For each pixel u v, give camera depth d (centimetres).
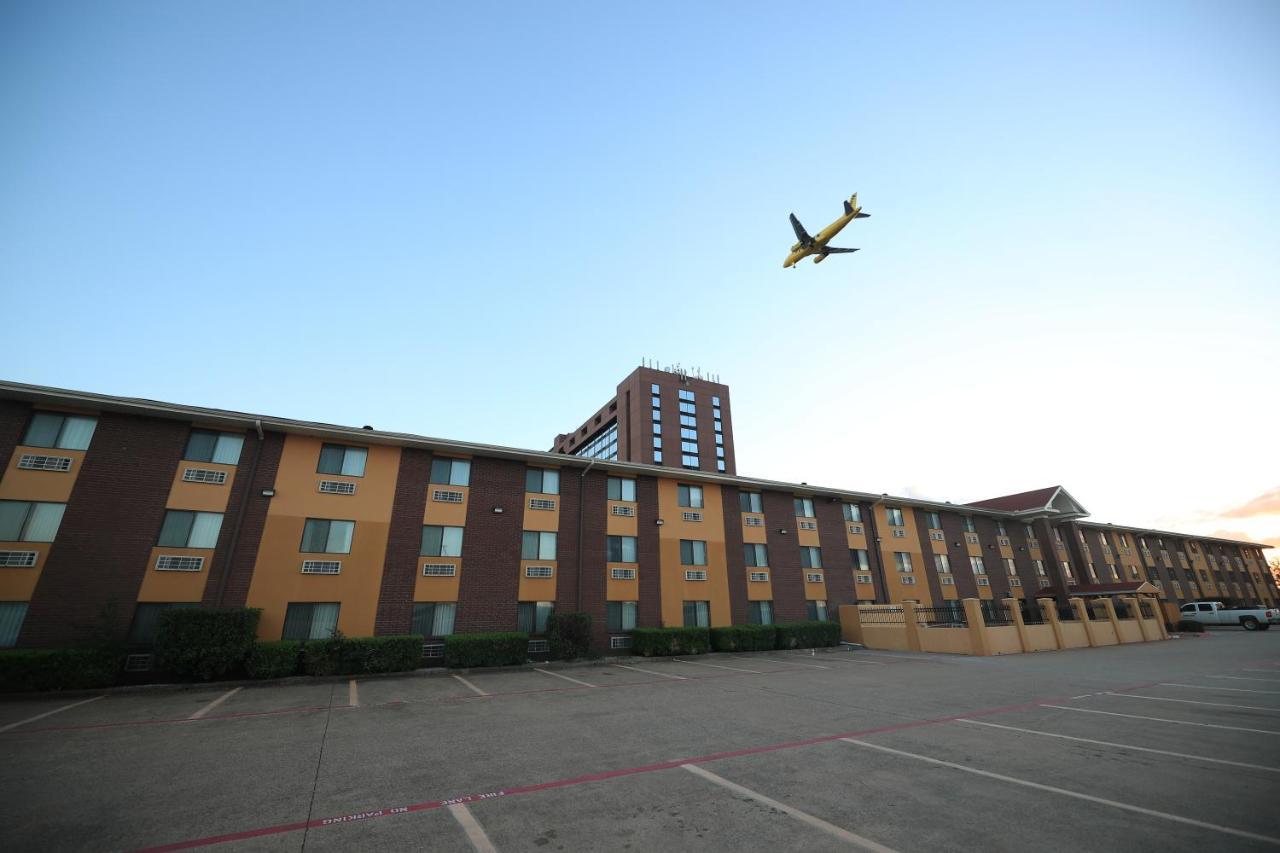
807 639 2588
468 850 486
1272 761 723
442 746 837
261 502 1748
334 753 800
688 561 2547
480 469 2159
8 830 524
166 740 877
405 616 1861
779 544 2867
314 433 1861
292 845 498
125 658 1455
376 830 529
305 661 1584
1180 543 5512
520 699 1247
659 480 2612
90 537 1515
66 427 1573
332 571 1791
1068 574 4216
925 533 3491
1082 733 895
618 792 629
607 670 1794
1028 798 599
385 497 1942
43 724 991
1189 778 659
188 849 491
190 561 1611
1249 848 475
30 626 1401
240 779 682
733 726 962
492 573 2052
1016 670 1750
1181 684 1416
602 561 2309
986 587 3616
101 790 641
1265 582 6378
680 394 8375
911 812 562
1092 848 479
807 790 630
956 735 888
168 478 1648
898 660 2094
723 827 529
